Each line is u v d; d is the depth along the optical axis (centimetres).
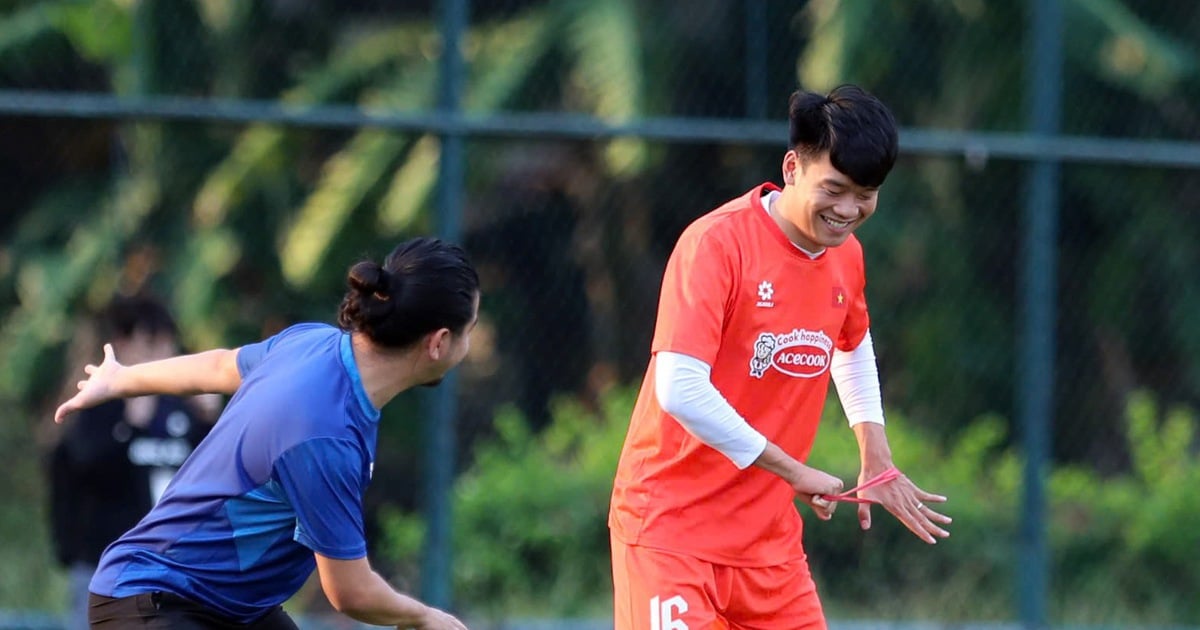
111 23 3288
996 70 3344
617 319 3109
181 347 2162
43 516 3016
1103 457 3164
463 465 3008
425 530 2328
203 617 1159
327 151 3312
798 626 1424
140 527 1174
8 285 3512
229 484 1132
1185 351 3200
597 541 2872
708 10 3127
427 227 3272
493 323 3070
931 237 3284
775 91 3027
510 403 3033
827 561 2802
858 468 2875
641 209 3120
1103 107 3322
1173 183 3184
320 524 1116
